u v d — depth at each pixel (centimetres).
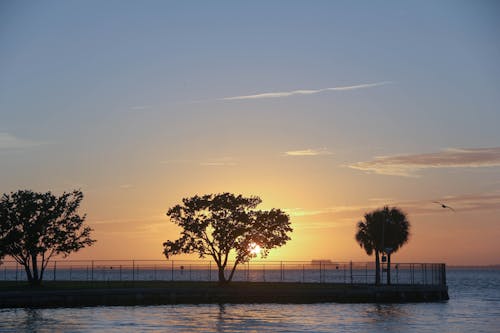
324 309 8200
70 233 9231
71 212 9269
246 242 9731
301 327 6341
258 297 8975
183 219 9756
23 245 8888
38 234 8875
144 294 8438
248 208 9925
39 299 7856
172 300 8600
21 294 7788
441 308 8669
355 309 8269
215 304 8700
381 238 10281
